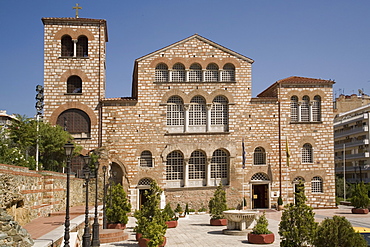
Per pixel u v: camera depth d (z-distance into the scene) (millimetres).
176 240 34750
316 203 61531
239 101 61094
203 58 61062
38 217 36406
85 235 26984
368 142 94250
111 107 58969
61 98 58906
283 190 60688
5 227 19031
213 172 60344
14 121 50500
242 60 61719
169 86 59938
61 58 59406
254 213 37906
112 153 58281
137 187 58125
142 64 59656
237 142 60469
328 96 62906
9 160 39875
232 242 33219
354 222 47094
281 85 62125
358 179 97688
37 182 37344
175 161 59688
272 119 61500
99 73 59656
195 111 60781
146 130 59031
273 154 61125
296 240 25766
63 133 53188
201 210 58125
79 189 54438
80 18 60000
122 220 41469
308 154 62188
